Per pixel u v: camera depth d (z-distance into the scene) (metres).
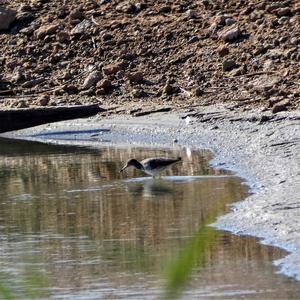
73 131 39.44
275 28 46.03
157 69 45.56
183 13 48.91
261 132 34.88
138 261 18.50
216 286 16.81
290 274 17.28
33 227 21.91
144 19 49.06
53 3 52.06
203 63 45.12
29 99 44.38
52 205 24.38
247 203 22.75
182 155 32.53
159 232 20.70
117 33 48.38
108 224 21.80
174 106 41.41
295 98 39.84
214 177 27.47
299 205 21.92
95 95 44.41
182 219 21.80
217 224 20.89
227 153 32.16
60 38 48.97
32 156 33.91
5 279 17.72
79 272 18.02
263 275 17.27
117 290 16.81
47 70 47.41
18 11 51.47
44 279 17.33
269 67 43.62
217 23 47.19
